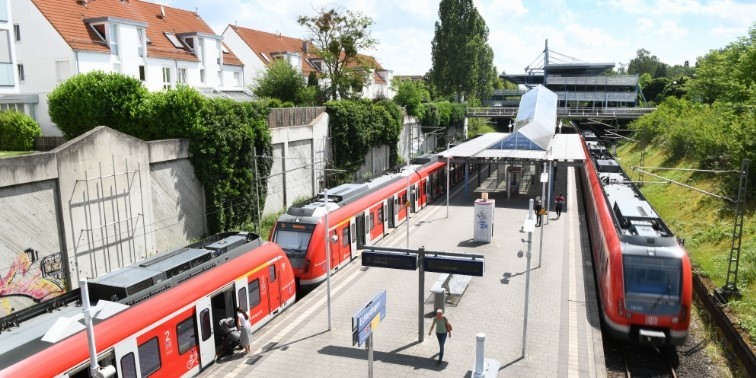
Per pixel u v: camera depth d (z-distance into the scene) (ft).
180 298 40.37
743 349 47.11
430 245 81.20
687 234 83.56
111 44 107.76
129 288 37.86
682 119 150.82
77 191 61.31
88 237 63.05
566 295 59.31
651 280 48.16
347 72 157.58
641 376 46.19
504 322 51.93
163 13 135.13
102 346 33.09
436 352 45.73
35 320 34.58
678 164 130.11
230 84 152.15
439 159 128.06
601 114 224.33
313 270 62.18
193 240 80.43
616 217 58.29
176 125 77.41
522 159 117.60
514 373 42.24
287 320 53.06
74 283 61.31
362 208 76.95
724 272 64.90
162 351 38.27
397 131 153.38
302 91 137.90
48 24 98.94
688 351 51.13
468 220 98.84
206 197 81.82
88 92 76.69
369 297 59.16
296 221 64.49
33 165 55.83
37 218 57.16
